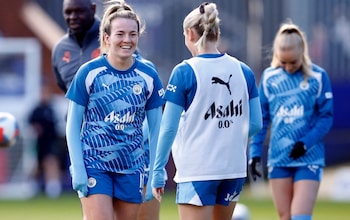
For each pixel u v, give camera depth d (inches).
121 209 919.7
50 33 2664.9
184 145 916.6
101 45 919.7
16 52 2610.7
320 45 2541.8
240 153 922.7
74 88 900.6
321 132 1115.9
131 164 912.9
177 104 904.3
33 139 2491.4
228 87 913.5
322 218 1750.7
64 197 2351.1
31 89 2598.4
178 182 922.7
